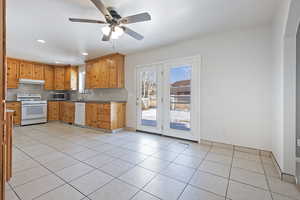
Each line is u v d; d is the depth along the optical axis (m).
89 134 3.88
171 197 1.48
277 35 2.14
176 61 3.46
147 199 1.44
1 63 0.81
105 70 4.47
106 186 1.64
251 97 2.63
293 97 1.79
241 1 1.94
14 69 4.87
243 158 2.41
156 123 3.84
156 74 3.82
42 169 1.99
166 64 3.62
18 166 2.07
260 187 1.65
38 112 5.27
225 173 1.95
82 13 2.22
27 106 4.98
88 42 3.37
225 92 2.86
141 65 4.07
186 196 1.49
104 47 3.72
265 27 2.52
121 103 4.32
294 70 1.80
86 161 2.26
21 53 4.21
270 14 2.22
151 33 2.91
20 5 2.01
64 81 5.98
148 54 3.95
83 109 4.70
